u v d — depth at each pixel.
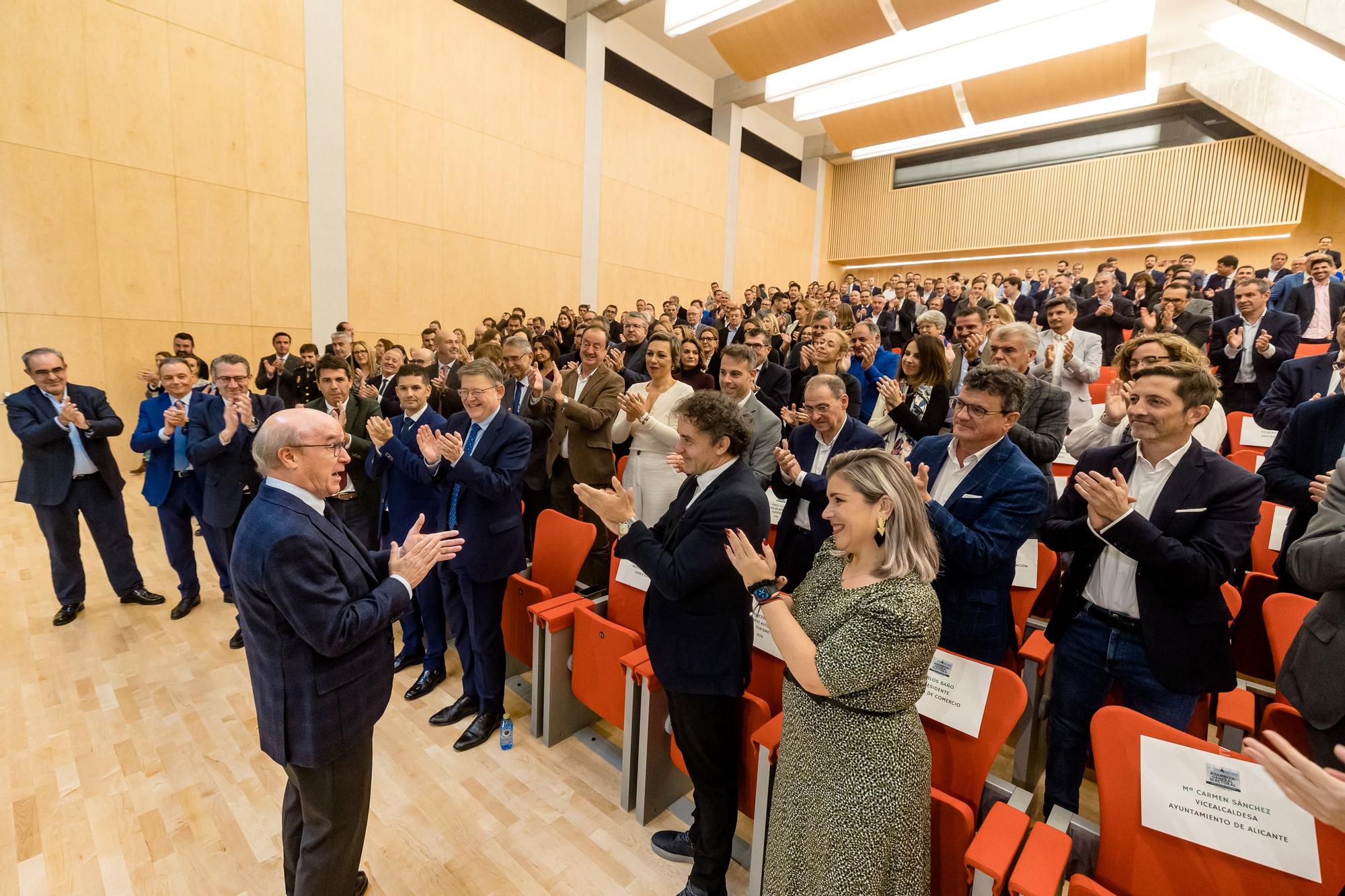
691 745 1.71
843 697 1.19
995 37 7.49
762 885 1.67
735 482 1.63
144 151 6.30
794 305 8.48
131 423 6.41
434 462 2.30
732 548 1.37
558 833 2.04
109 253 6.18
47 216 5.87
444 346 5.35
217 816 2.09
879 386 2.75
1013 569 1.84
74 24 5.87
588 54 10.05
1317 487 1.61
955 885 1.41
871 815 1.16
